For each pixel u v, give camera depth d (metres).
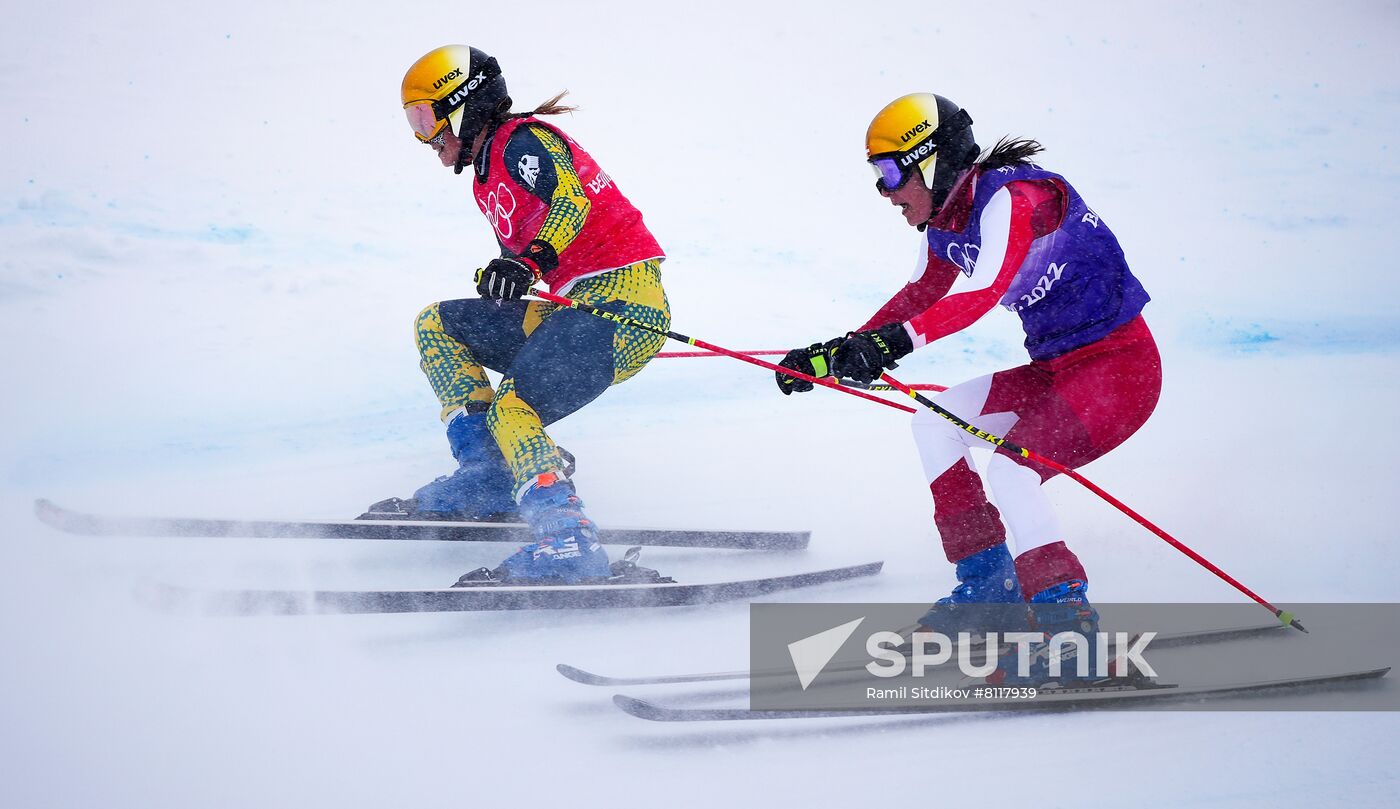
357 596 8.02
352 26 23.17
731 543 9.84
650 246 9.30
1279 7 28.23
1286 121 22.77
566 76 22.36
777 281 16.50
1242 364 14.53
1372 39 26.56
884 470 11.92
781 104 22.48
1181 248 17.91
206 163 17.91
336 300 14.74
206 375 12.59
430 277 15.62
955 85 23.48
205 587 8.45
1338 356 14.83
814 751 6.85
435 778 6.36
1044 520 7.59
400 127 20.03
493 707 7.14
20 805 5.91
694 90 22.62
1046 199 7.78
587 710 7.17
